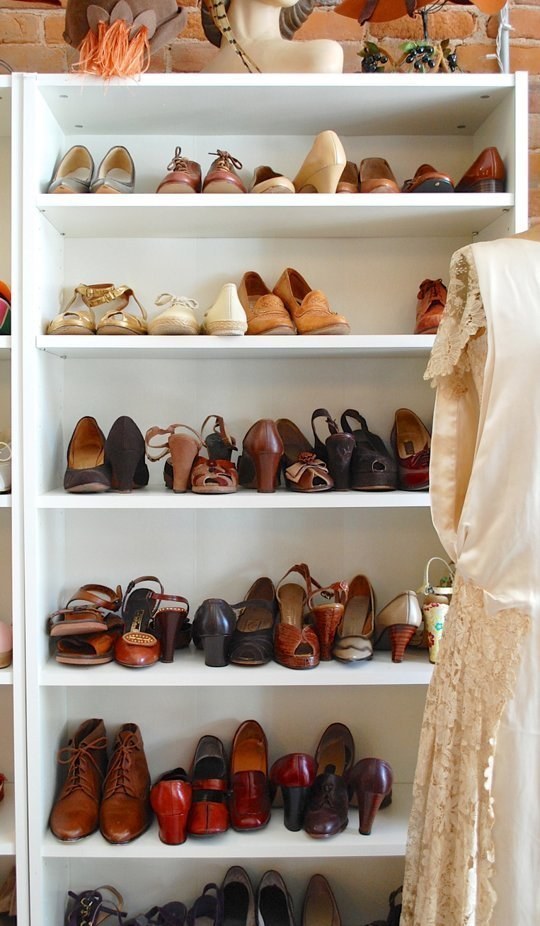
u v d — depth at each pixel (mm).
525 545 804
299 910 1596
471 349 929
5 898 1465
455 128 1570
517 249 851
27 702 1347
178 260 1595
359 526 1617
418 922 945
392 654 1429
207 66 1509
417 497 1372
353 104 1436
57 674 1350
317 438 1531
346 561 1617
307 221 1471
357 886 1602
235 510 1611
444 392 976
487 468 835
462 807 871
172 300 1426
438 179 1378
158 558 1609
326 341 1355
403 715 1618
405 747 1618
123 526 1605
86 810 1399
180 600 1453
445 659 941
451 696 904
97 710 1604
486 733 828
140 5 1302
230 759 1590
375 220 1467
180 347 1348
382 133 1596
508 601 805
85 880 1596
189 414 1601
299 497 1358
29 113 1332
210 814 1397
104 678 1345
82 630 1381
